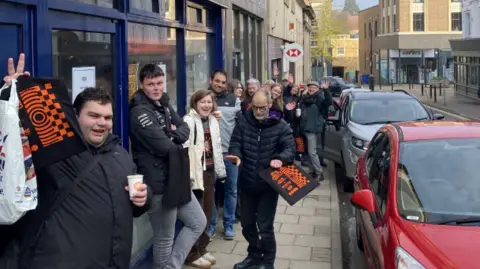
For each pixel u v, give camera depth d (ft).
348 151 30.01
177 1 22.59
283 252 19.65
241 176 16.56
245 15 42.78
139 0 17.87
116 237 9.38
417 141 15.44
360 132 29.84
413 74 198.70
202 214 15.16
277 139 16.29
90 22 14.30
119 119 16.15
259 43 51.67
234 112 20.89
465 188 13.60
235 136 16.58
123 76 16.25
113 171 9.62
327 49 198.49
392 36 197.36
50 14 12.26
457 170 14.15
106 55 15.55
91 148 9.69
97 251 9.09
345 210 27.68
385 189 14.39
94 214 9.14
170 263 14.71
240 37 39.99
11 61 8.93
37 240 8.96
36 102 8.72
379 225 13.48
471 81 110.52
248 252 17.54
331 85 112.68
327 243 20.66
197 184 16.96
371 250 14.10
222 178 19.16
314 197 28.37
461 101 109.40
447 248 11.24
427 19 189.37
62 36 13.01
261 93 16.21
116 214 9.39
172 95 22.07
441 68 190.19
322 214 24.94
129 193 9.72
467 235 11.73
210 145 18.45
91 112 9.62
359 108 32.96
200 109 17.48
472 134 15.61
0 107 8.14
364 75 221.25
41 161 8.71
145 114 13.79
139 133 13.76
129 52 17.10
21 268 9.02
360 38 265.54
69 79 13.37
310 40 187.01
